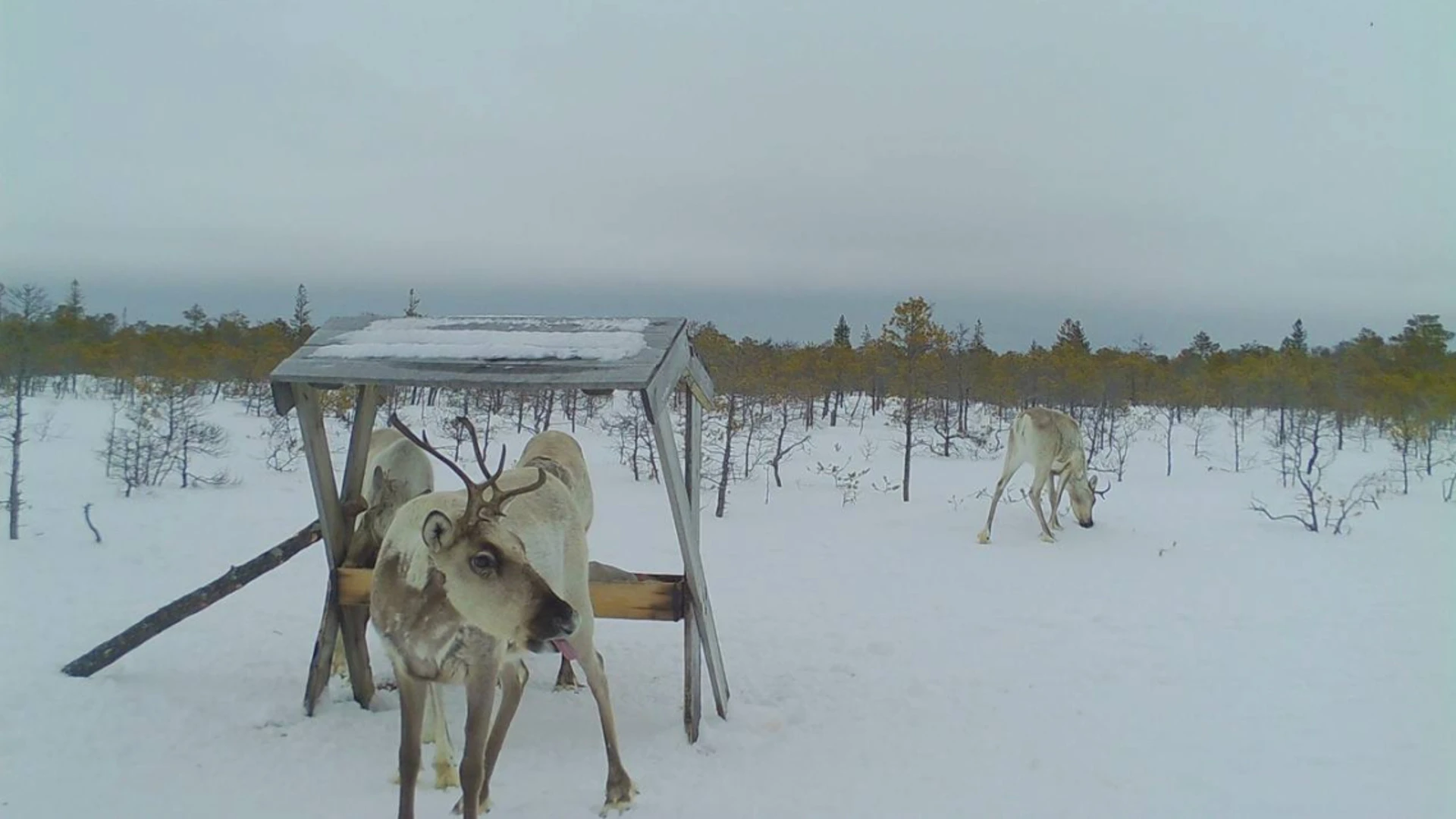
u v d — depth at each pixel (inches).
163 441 657.6
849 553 456.4
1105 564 436.8
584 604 183.8
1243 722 229.8
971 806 179.3
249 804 170.4
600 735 215.6
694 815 172.4
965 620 331.3
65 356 1053.8
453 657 154.3
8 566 351.6
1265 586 390.3
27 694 215.0
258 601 323.3
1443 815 177.8
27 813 161.6
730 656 283.3
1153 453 947.3
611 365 196.7
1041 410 508.7
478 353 204.2
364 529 235.8
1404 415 848.3
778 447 729.6
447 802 174.1
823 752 208.2
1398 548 474.0
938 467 821.9
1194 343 1999.3
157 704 217.0
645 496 609.0
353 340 218.7
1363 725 227.9
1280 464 845.8
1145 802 182.7
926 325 722.8
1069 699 246.8
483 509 152.3
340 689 238.1
